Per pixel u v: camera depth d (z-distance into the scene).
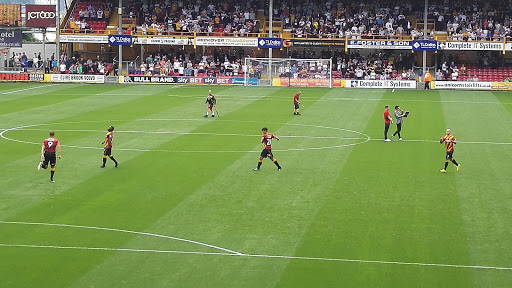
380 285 18.50
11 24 75.25
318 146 37.41
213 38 75.31
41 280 18.75
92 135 40.06
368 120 47.00
